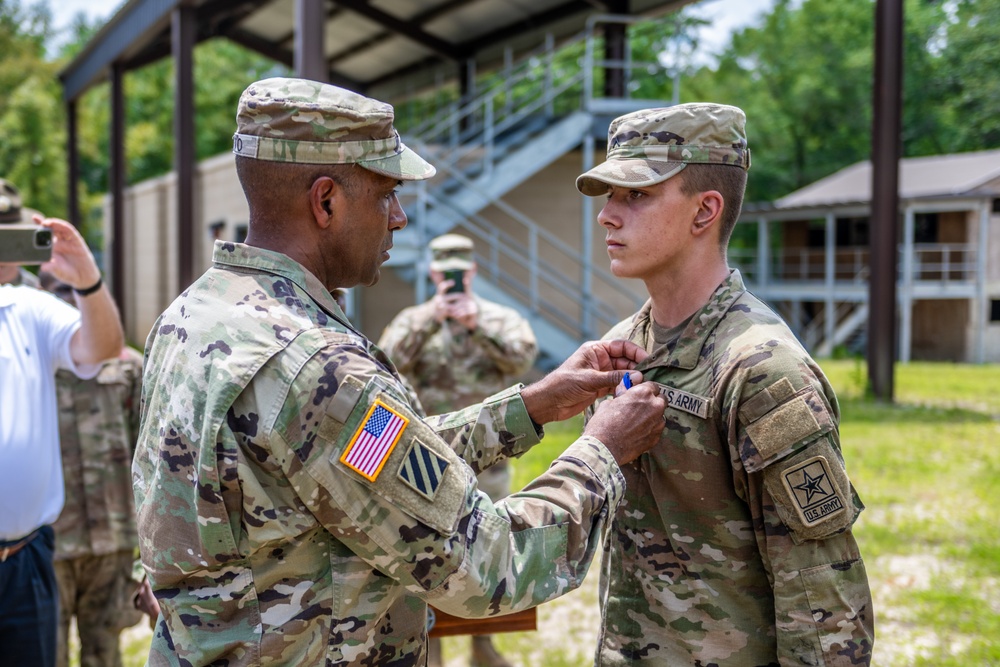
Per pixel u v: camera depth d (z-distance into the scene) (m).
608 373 1.91
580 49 27.61
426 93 18.89
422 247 11.41
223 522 1.54
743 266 32.09
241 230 15.23
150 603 2.52
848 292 23.98
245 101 1.66
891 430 9.05
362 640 1.62
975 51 33.97
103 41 17.45
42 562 2.85
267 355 1.54
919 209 23.52
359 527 1.53
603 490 1.72
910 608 4.63
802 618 1.72
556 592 1.63
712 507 1.85
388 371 1.68
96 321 2.86
